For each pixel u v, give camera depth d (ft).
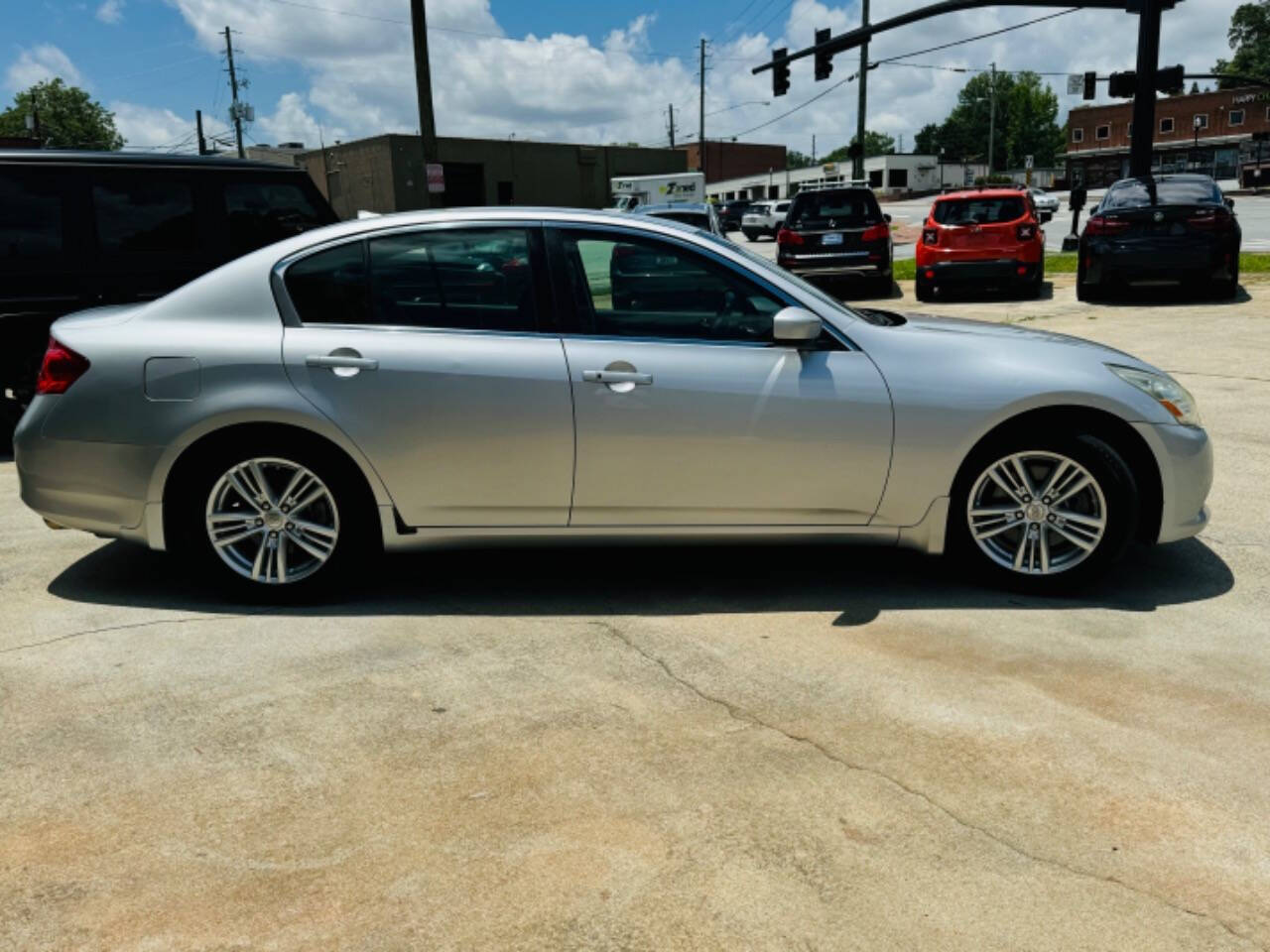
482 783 8.73
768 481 12.35
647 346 12.34
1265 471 18.56
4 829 8.15
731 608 12.63
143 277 21.76
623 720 9.81
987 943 6.76
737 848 7.79
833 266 55.11
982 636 11.64
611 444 12.21
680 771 8.89
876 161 249.55
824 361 12.33
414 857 7.74
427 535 12.59
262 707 10.14
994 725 9.60
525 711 10.01
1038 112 394.93
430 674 10.85
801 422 12.23
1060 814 8.18
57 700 10.32
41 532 16.31
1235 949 6.69
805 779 8.72
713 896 7.25
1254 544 14.69
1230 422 22.34
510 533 12.62
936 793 8.50
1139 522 12.82
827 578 13.61
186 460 12.42
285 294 12.51
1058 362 12.57
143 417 12.21
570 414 12.15
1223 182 245.24
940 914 7.04
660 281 12.50
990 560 12.80
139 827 8.15
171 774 8.92
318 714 9.98
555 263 12.50
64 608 12.85
